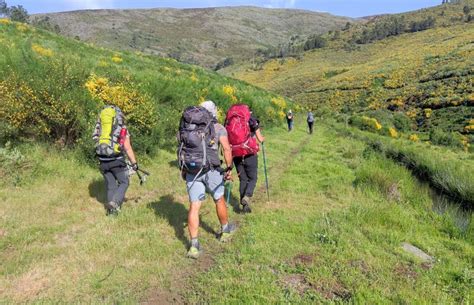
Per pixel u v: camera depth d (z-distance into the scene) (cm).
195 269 473
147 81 1379
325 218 647
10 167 712
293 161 1205
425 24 19200
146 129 1034
